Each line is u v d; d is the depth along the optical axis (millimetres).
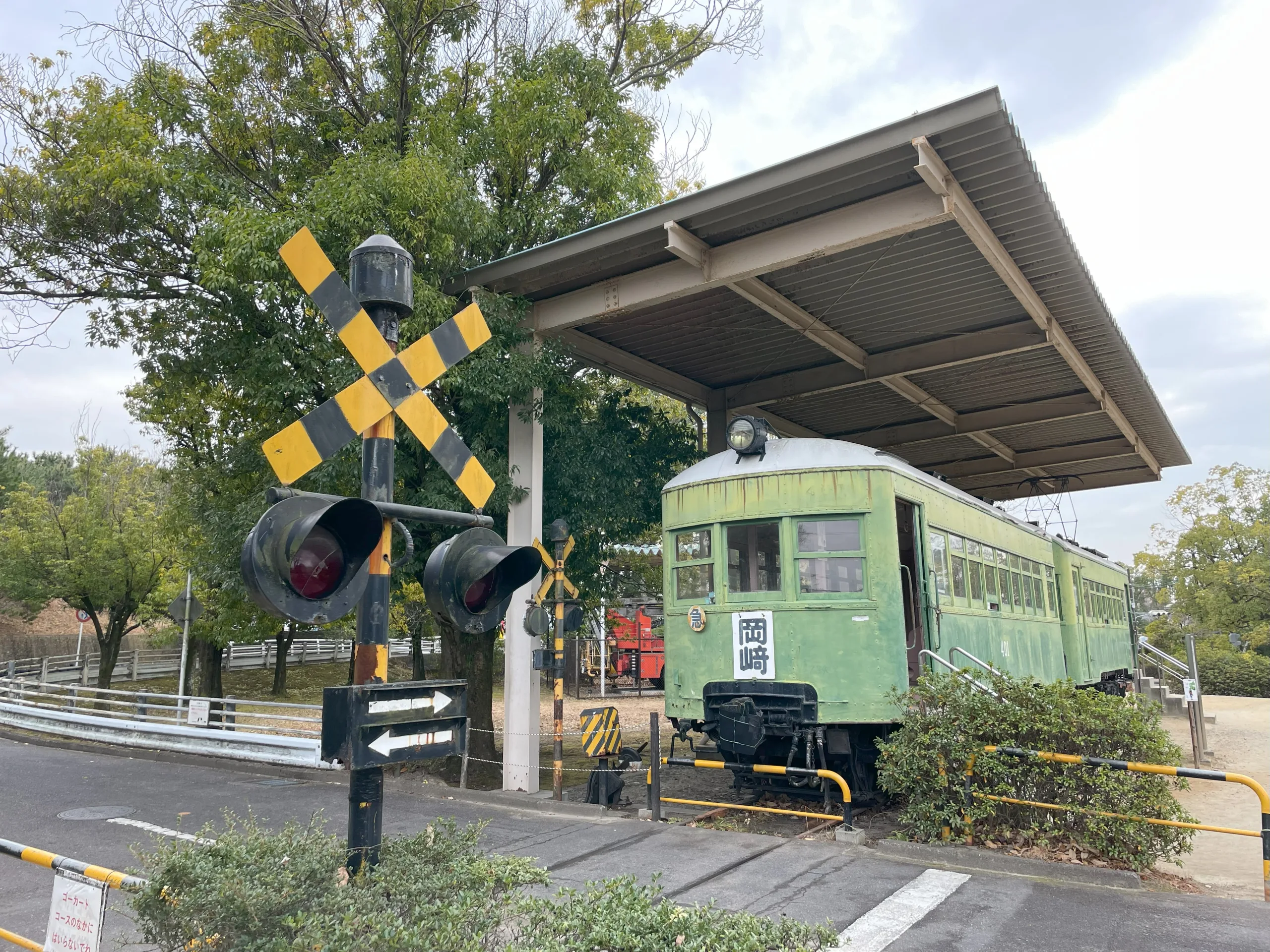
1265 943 5055
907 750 7285
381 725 3209
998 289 11148
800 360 14016
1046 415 15789
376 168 9844
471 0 12789
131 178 10031
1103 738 6867
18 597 22797
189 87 11969
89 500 23156
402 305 3672
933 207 8586
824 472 8828
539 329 11297
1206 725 19594
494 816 9016
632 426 14305
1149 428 17281
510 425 11281
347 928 2852
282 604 2838
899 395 15125
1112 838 6625
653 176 15047
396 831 8195
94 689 15445
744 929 3281
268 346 10016
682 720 9734
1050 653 13734
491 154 12305
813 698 8383
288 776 11695
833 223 9148
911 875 6465
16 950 5195
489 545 3734
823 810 9023
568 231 12953
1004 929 5285
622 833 8000
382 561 3379
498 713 21062
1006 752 6898
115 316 12094
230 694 25750
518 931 3443
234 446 11805
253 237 9172
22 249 11023
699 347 13344
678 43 15352
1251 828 9641
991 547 11672
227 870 3209
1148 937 5152
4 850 3775
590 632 17359
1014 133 7746
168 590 21781
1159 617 37594
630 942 3133
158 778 11500
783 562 8797
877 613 8352
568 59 12977
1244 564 34781
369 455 3459
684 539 9680
